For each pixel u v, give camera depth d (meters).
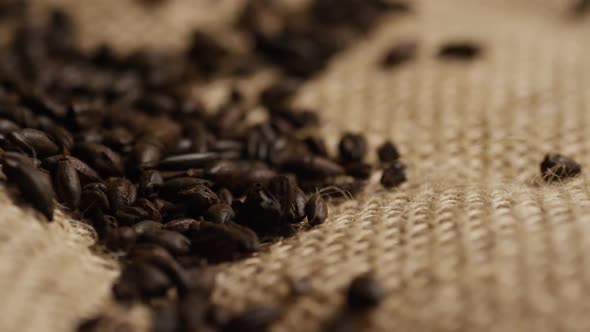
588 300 0.12
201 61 0.19
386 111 0.17
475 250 0.13
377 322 0.12
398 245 0.13
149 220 0.14
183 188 0.14
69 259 0.13
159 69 0.18
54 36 0.19
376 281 0.12
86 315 0.13
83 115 0.16
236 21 0.20
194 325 0.12
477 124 0.17
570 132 0.16
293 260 0.13
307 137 0.16
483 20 0.20
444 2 0.22
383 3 0.20
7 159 0.13
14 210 0.13
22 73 0.17
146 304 0.13
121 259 0.13
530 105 0.17
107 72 0.18
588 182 0.15
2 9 0.20
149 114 0.17
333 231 0.14
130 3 0.20
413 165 0.16
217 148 0.16
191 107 0.17
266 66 0.19
